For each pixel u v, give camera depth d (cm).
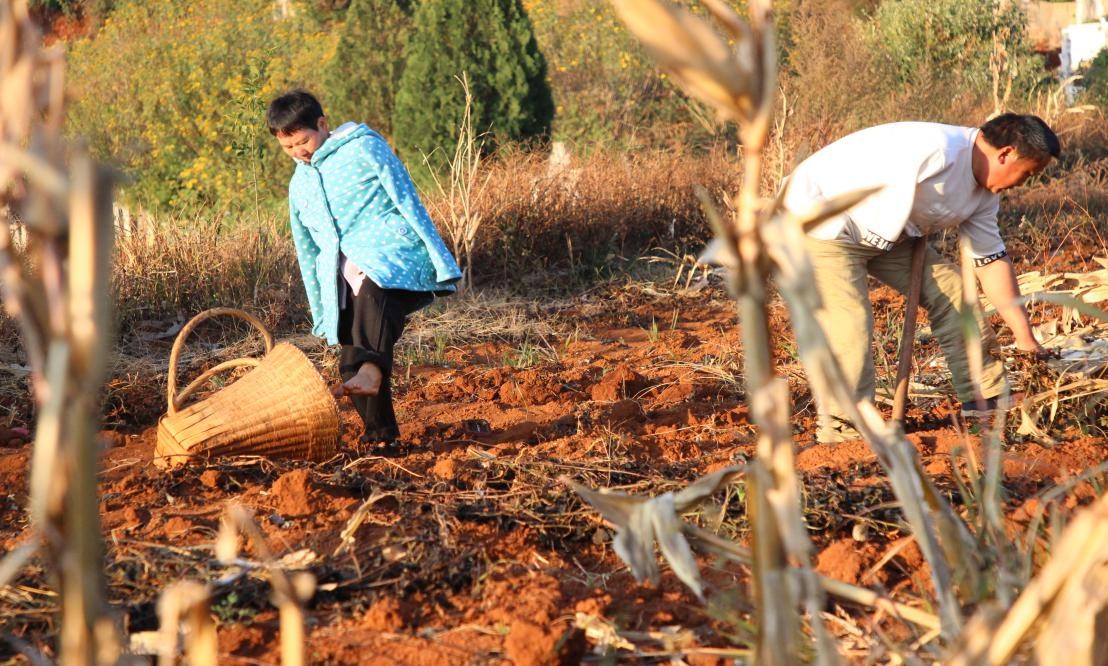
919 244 440
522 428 515
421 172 1241
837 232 424
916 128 422
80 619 137
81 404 135
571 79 1700
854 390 441
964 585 232
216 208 1221
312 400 435
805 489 366
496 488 397
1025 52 1877
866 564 309
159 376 647
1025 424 431
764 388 148
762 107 140
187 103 1398
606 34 1728
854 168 422
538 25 1819
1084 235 966
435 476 412
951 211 425
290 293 849
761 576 163
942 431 450
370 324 447
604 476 400
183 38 1544
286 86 1570
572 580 321
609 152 1216
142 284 804
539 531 351
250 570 322
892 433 211
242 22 1684
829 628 272
